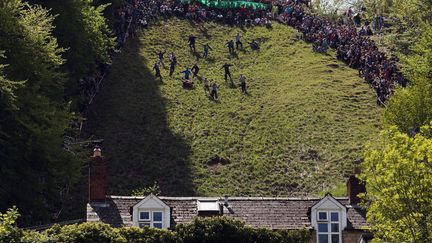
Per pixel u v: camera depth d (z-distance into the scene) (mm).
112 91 175250
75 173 129750
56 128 128250
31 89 130000
